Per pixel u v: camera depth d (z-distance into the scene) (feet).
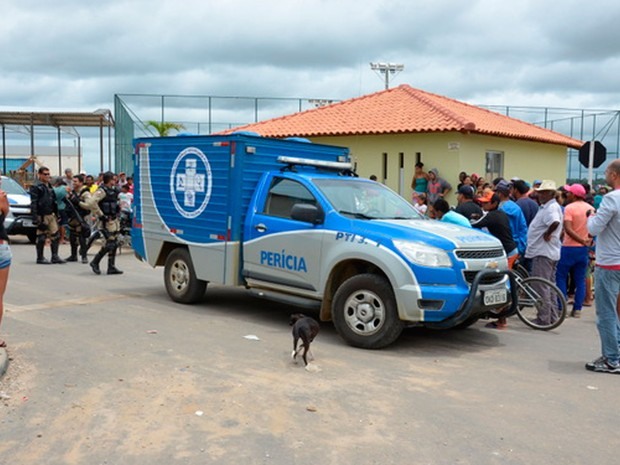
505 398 17.93
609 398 18.15
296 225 25.80
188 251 30.27
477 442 14.71
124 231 51.11
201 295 30.32
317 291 24.93
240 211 27.76
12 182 60.49
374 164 60.59
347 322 23.52
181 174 30.19
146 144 32.12
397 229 23.21
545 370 21.07
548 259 28.07
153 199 31.81
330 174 29.30
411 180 58.08
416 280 22.04
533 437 15.11
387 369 20.58
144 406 16.44
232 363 20.54
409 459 13.71
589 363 21.22
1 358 19.04
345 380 19.15
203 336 24.14
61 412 15.94
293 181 26.78
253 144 27.94
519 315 28.25
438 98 71.36
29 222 56.54
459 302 22.24
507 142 61.26
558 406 17.35
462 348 24.00
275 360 21.13
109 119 97.76
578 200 30.32
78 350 21.57
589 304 34.32
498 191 30.89
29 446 13.97
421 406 17.03
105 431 14.84
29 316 26.73
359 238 23.52
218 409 16.34
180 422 15.44
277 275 26.45
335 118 65.87
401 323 22.67
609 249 20.52
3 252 20.30
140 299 31.48
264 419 15.75
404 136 58.29
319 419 15.87
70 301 30.37
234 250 27.76
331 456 13.75
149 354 21.29
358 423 15.69
